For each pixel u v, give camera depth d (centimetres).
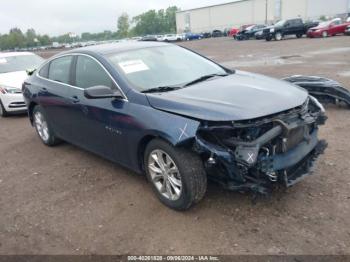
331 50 1942
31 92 621
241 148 339
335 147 528
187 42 5228
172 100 379
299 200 391
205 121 346
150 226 373
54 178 512
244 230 350
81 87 499
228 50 2712
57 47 8800
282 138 350
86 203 432
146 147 402
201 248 333
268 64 1582
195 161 363
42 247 358
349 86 927
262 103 364
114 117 427
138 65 459
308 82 714
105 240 359
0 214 428
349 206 375
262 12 7481
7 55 1062
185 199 371
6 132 790
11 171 557
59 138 613
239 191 372
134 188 455
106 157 487
